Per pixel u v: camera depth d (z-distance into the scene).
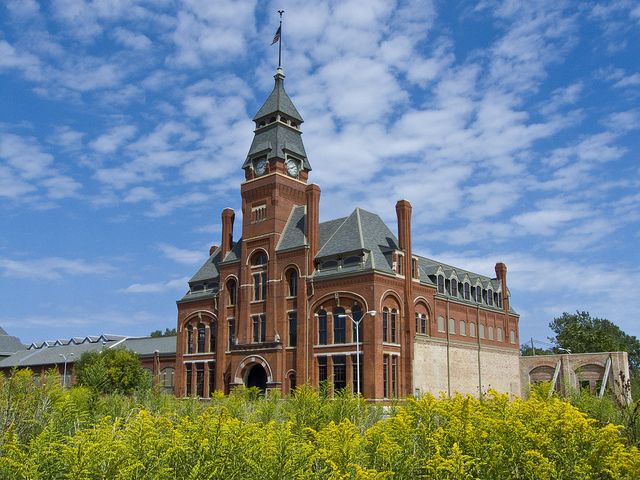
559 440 12.33
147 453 11.37
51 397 21.98
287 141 70.06
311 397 23.70
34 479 10.27
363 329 56.41
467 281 77.44
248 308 66.31
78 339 119.69
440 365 65.44
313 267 61.78
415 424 14.11
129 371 67.06
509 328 83.56
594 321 134.88
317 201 63.47
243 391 45.91
